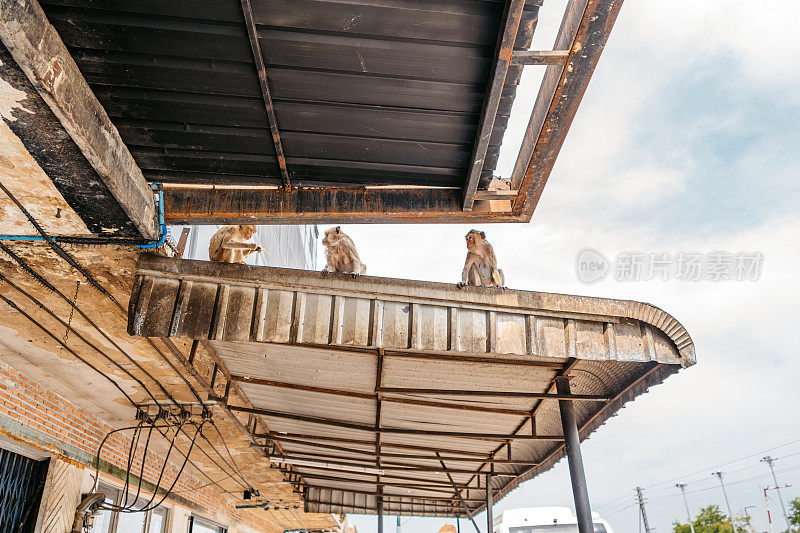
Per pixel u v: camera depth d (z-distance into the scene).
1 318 5.57
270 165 4.94
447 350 4.95
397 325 4.93
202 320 4.73
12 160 3.70
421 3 3.60
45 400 7.28
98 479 8.43
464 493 12.45
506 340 5.09
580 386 6.62
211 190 5.12
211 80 4.07
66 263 4.77
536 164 4.82
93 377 7.03
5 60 2.98
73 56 3.82
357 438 8.62
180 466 11.50
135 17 3.60
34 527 6.87
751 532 47.22
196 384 7.08
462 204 5.26
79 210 4.24
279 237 20.12
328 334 4.82
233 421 8.21
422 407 7.10
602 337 5.30
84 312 5.48
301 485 13.05
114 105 4.22
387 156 4.88
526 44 3.89
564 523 11.43
